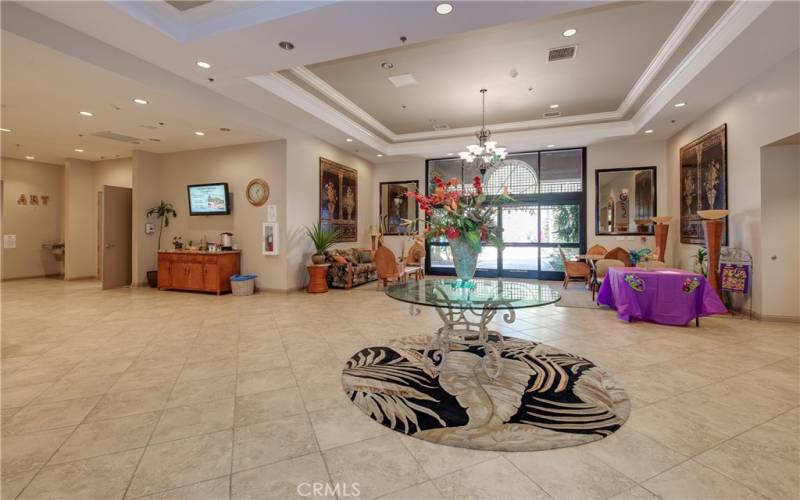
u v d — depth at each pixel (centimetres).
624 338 410
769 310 474
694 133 638
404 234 1007
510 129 785
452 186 339
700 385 282
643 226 796
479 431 217
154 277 757
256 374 307
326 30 348
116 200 764
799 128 402
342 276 758
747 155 491
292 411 244
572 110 683
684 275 458
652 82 542
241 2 333
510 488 170
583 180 849
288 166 688
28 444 205
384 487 171
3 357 347
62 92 449
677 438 210
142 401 258
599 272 612
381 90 588
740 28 367
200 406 251
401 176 1012
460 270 348
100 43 375
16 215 861
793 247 462
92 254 912
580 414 237
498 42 436
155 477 178
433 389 276
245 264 723
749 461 189
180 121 570
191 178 762
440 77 536
